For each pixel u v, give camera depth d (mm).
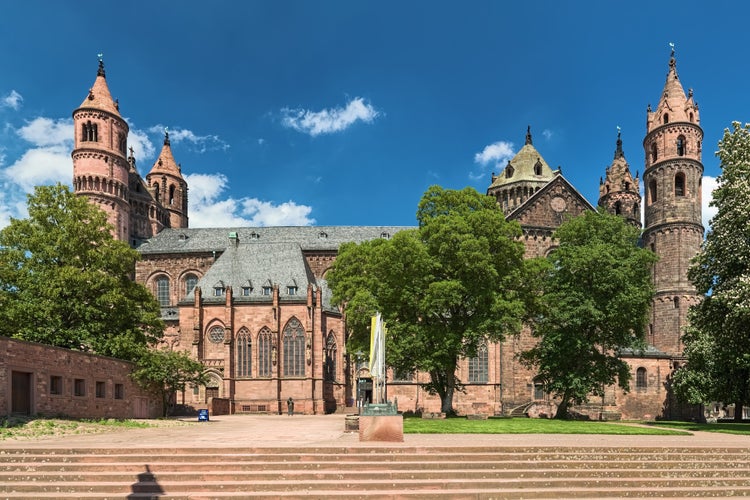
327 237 90438
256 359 71250
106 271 50906
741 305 35031
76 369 38719
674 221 75312
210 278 76938
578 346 49406
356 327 49594
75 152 82500
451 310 48188
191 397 69250
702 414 70500
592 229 53438
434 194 50969
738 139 40969
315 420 51312
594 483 19203
